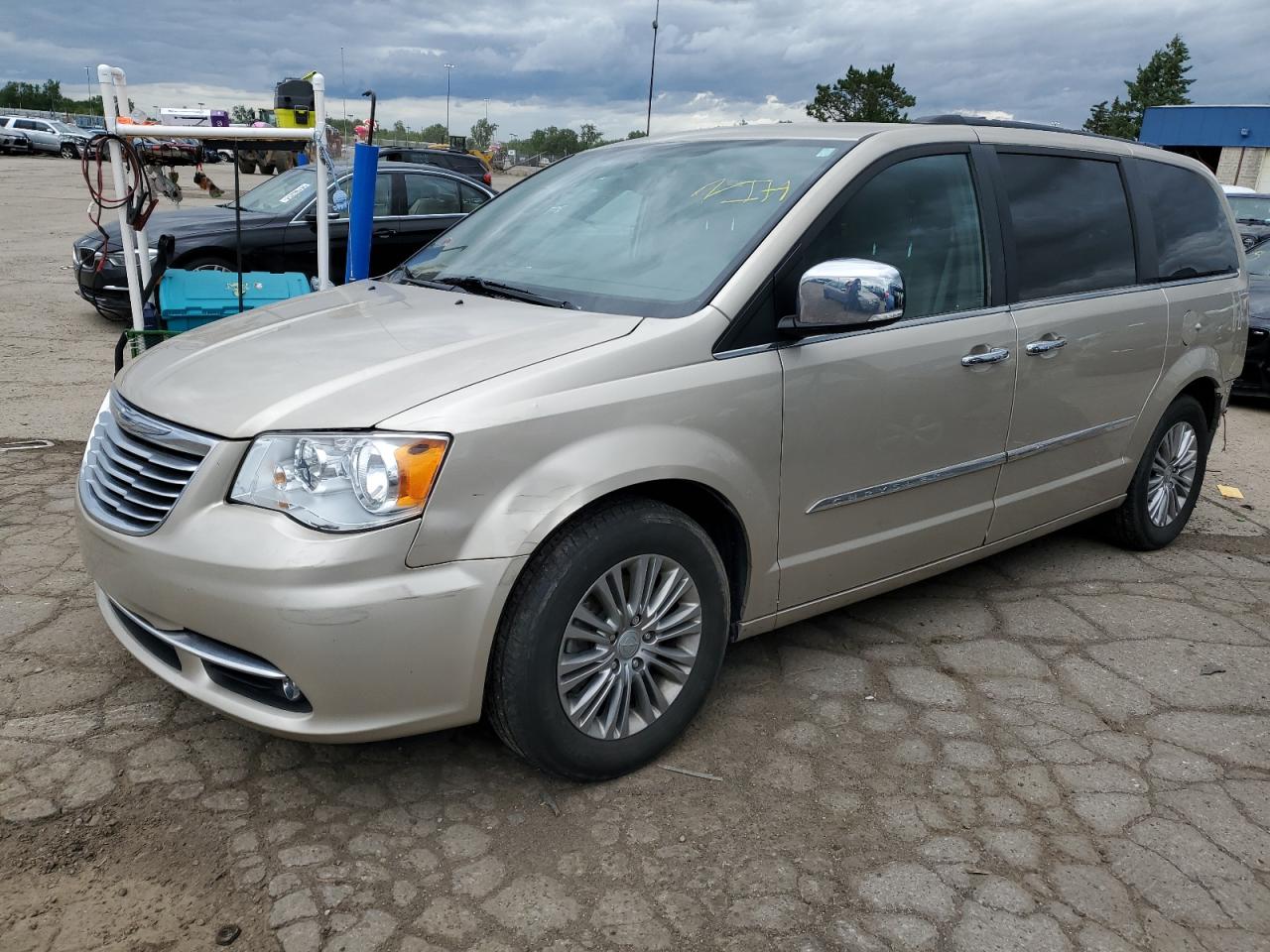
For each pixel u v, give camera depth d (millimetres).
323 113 5168
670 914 2361
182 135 4879
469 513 2432
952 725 3225
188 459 2523
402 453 2359
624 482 2617
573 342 2729
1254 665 3713
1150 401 4395
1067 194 4012
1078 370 3928
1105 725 3268
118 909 2307
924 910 2404
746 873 2510
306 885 2412
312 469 2371
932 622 3973
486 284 3369
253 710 2490
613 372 2668
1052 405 3865
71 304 10492
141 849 2508
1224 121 32250
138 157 4910
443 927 2297
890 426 3275
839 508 3230
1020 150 3861
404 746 2992
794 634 3818
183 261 8844
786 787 2863
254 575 2334
